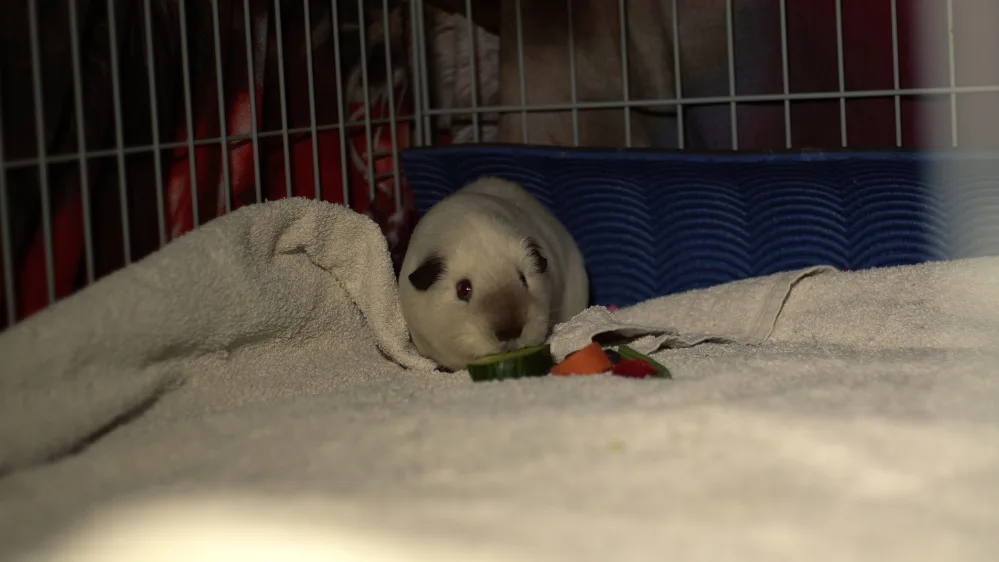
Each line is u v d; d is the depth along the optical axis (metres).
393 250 1.09
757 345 0.93
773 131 1.18
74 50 0.86
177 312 0.82
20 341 0.77
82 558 0.67
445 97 1.27
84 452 0.77
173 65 0.97
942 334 0.91
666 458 0.72
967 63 1.11
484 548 0.64
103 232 0.92
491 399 0.80
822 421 0.74
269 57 1.06
